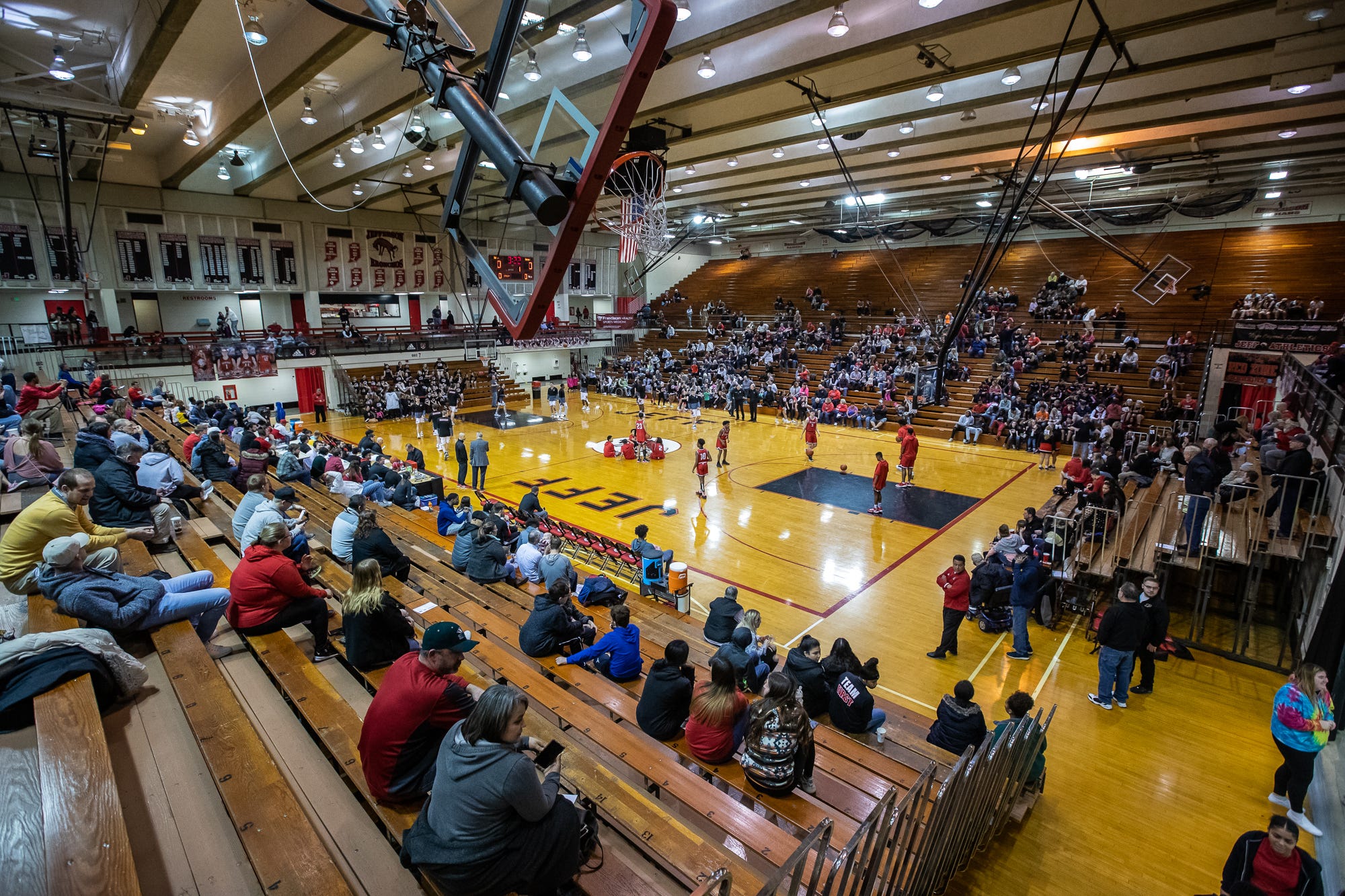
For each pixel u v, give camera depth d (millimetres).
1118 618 7871
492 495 16641
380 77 15430
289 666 4660
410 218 33000
